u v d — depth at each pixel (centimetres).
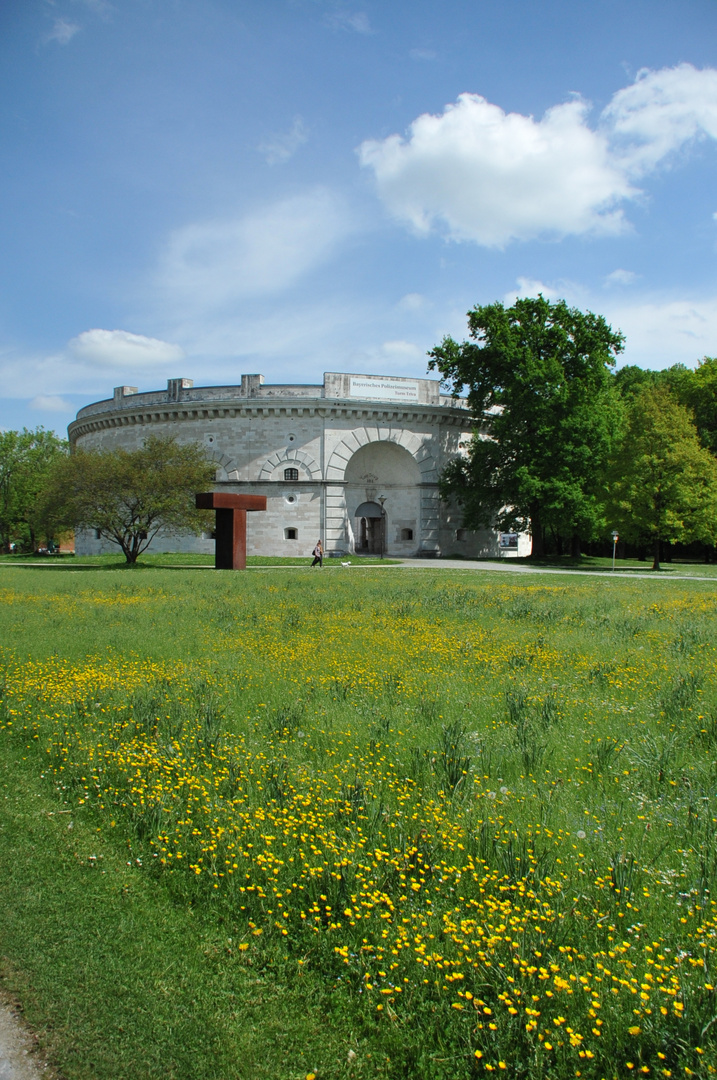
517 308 5362
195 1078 366
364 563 5088
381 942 450
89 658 1231
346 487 6028
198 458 4588
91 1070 369
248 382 5712
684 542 4834
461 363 5538
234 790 678
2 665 1172
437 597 2258
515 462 5225
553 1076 353
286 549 5647
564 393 4959
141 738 820
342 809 611
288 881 518
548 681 1082
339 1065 372
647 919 461
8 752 824
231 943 471
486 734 815
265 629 1555
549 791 654
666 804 627
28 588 2602
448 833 568
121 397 6222
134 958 456
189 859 570
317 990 427
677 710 891
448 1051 376
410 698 982
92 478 4181
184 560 4991
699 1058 348
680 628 1606
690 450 4653
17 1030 397
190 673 1122
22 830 634
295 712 880
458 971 416
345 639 1425
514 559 5578
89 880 551
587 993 392
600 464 5097
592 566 5091
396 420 5856
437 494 5997
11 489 9256
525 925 440
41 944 470
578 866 515
